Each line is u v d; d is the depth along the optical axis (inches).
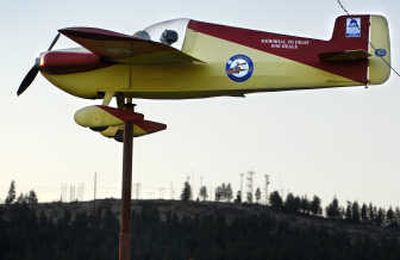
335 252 3521.2
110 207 4456.2
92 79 682.2
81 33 592.7
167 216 3981.3
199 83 668.1
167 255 3171.8
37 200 4598.9
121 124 654.5
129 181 650.8
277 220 4505.4
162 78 672.4
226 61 669.3
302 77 665.0
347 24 675.4
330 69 662.5
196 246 3358.8
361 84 661.9
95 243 3253.0
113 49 631.2
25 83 740.0
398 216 4921.3
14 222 3513.8
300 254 3380.9
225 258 3240.7
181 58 650.2
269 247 3422.7
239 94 689.0
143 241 3380.9
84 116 657.0
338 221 4771.2
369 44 669.9
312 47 669.9
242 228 3782.0
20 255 2965.1
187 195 4968.0
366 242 3796.8
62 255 2992.1
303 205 4958.2
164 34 681.6
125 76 675.4
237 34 677.3
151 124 676.7
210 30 679.7
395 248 3735.2
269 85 665.6
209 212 4635.8
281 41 672.4
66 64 680.4
